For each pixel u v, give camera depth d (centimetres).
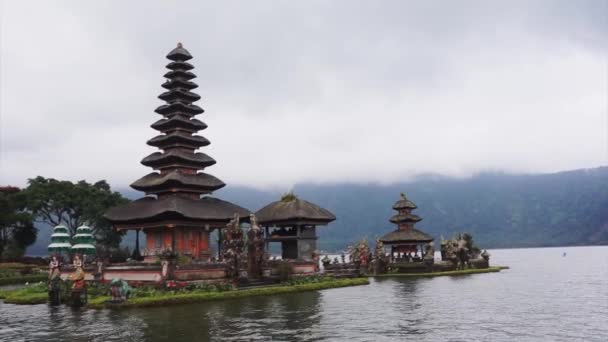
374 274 7681
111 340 2481
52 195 9312
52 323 3088
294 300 4191
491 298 4131
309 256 6650
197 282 4581
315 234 6775
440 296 4338
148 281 4578
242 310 3538
